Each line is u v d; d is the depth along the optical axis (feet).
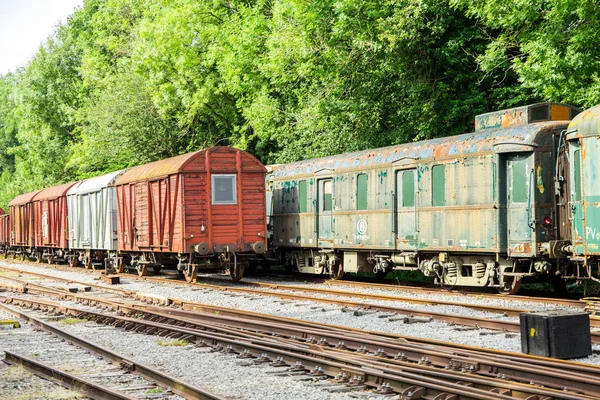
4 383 27.53
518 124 52.90
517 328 36.78
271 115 102.58
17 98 193.06
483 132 54.75
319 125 89.45
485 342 34.53
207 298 57.41
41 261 124.47
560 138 48.67
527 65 61.67
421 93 81.30
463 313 44.96
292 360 29.78
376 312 45.78
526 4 58.08
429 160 58.29
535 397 22.15
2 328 42.63
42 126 185.57
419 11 76.13
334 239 71.20
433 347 30.76
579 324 30.66
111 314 47.80
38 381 27.94
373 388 25.43
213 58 112.98
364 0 78.13
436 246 57.62
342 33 79.87
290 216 79.66
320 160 75.46
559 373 24.71
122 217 84.89
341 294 57.36
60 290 62.28
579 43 56.75
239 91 110.22
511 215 51.31
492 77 80.79
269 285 66.95
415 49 80.48
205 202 71.00
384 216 63.72
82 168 154.92
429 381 24.26
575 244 45.09
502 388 23.32
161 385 26.66
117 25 159.84
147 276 82.23
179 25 117.80
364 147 86.22
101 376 28.40
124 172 88.22
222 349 33.50
